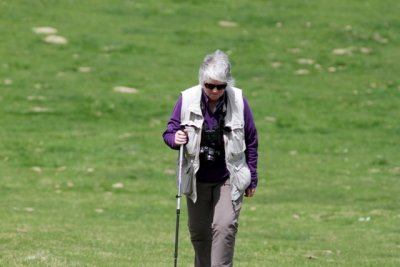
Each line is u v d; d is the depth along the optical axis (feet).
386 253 155.02
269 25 455.63
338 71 400.67
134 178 255.50
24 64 371.97
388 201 226.79
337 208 217.36
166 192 240.73
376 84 383.86
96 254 137.08
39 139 291.79
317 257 147.33
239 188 94.07
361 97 365.40
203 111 93.86
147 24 440.04
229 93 94.43
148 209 215.31
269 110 340.80
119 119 322.14
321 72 397.80
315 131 320.29
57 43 400.67
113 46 403.75
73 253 136.56
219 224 93.20
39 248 140.46
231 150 93.61
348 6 496.23
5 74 358.64
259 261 137.69
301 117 335.67
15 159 270.05
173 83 363.76
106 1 470.80
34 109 323.98
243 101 94.73
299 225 194.39
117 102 338.34
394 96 369.09
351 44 435.94
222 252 93.20
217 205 94.27
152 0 479.00
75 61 382.22
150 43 412.57
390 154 291.17
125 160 275.39
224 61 91.91
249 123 95.04
